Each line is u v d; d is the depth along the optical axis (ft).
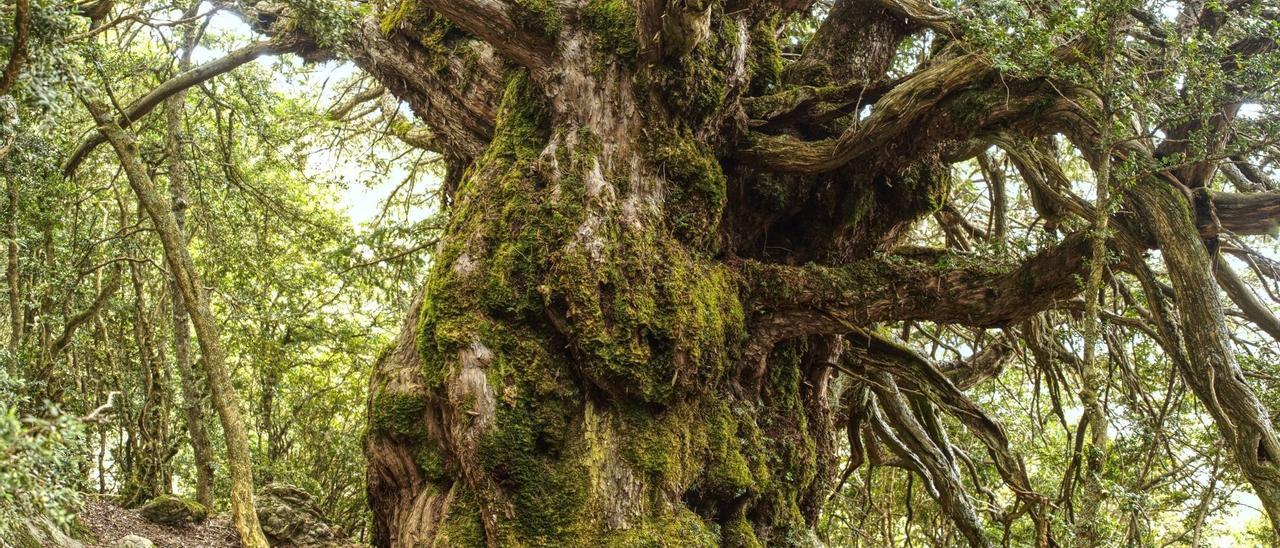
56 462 18.81
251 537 27.58
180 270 29.53
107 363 61.21
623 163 32.50
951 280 35.12
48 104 21.80
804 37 45.68
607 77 32.86
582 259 30.35
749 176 36.50
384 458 31.78
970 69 30.91
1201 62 26.66
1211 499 42.45
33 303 40.86
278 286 56.65
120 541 37.83
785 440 36.04
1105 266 32.45
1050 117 30.83
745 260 35.63
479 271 31.09
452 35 37.65
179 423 62.18
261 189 58.13
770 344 35.29
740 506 32.96
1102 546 31.86
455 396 29.76
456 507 29.96
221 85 55.47
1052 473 59.11
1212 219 28.14
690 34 30.71
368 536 65.57
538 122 33.71
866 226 38.04
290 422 69.97
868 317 35.27
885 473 66.28
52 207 39.63
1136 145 28.60
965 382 52.01
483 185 32.86
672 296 31.37
